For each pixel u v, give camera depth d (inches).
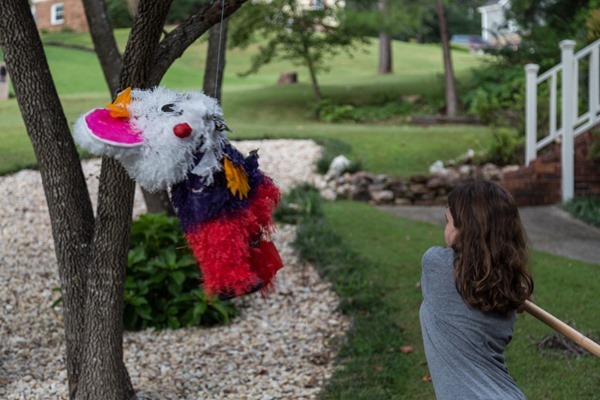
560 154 410.6
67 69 960.3
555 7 748.0
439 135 573.6
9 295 280.7
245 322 266.2
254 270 124.3
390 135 573.9
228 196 117.3
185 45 167.5
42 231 347.9
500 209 108.3
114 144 114.2
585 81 461.1
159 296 268.4
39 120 179.2
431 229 357.1
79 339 184.5
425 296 111.1
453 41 1802.4
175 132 115.7
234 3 166.2
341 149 509.4
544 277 283.1
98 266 176.7
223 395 209.2
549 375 203.5
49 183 182.2
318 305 275.9
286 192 411.5
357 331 244.4
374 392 199.6
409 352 228.2
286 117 779.4
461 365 106.2
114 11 561.9
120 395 183.2
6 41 175.2
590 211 380.2
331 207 394.6
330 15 810.8
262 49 846.5
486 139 548.1
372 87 925.2
